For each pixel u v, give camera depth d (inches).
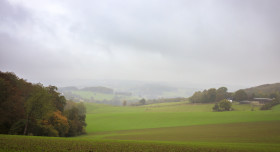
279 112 4188.0
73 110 2945.4
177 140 1945.1
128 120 4168.3
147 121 4018.2
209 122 3614.7
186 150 1201.4
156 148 1232.2
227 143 1590.8
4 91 1781.5
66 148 1101.1
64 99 2755.9
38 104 1855.3
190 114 4621.1
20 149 1001.5
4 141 1154.0
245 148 1282.0
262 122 3203.7
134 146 1272.1
